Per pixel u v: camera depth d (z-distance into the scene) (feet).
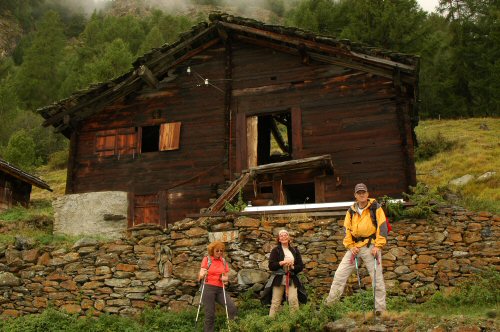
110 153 51.93
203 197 48.14
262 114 49.03
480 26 139.95
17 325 30.91
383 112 45.42
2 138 144.97
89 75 149.28
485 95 127.44
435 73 134.10
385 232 23.36
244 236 31.58
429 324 20.66
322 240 31.50
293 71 49.21
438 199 33.50
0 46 344.28
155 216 48.91
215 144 49.32
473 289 28.14
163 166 50.06
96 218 49.42
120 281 32.07
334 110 46.78
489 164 75.66
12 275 33.76
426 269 30.12
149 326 29.09
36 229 58.08
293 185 48.83
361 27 119.75
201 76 51.75
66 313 31.96
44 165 135.95
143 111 52.31
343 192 43.98
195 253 31.71
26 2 400.67
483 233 30.37
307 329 22.40
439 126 113.09
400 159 43.80
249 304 29.17
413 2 120.57
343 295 29.68
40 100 186.91
